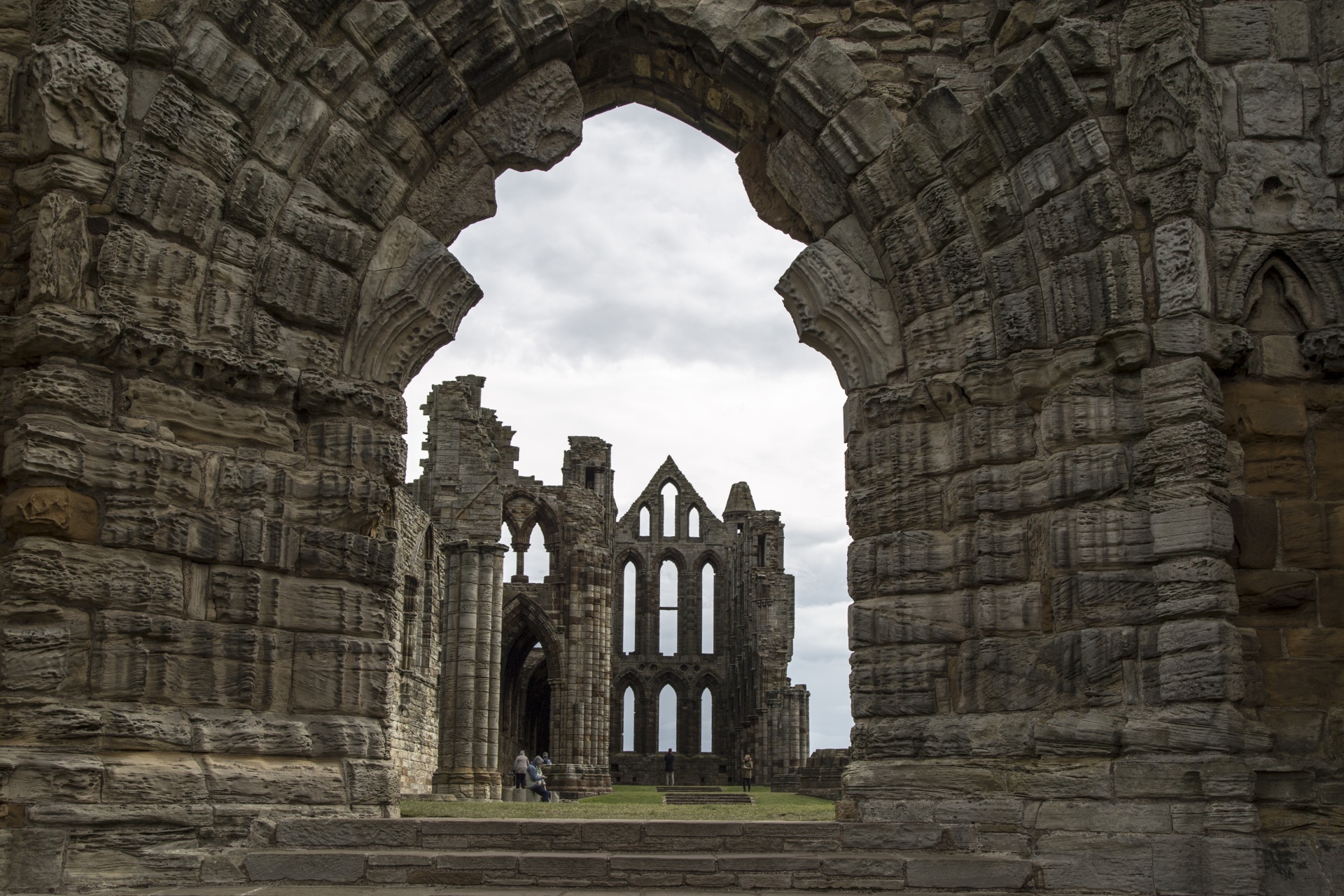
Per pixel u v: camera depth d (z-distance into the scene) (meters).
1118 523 12.00
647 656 91.56
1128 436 12.21
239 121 12.49
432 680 42.19
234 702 11.81
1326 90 12.59
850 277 14.10
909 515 13.34
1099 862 11.14
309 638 12.39
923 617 13.08
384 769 12.44
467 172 14.12
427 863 10.62
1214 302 12.13
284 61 12.80
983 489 12.88
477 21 13.59
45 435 11.02
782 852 11.30
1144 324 12.16
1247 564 11.88
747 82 14.36
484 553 45.00
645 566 93.56
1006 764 12.22
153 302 11.85
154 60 12.09
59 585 10.89
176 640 11.50
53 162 11.50
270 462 12.50
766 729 73.94
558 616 58.66
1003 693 12.47
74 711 10.73
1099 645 11.85
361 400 13.12
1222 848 10.69
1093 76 12.77
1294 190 12.40
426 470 48.09
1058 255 12.73
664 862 10.67
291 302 12.77
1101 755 11.62
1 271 11.80
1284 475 12.08
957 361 13.34
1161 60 12.30
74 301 11.45
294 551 12.44
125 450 11.44
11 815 10.25
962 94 13.89
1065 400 12.45
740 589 88.56
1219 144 12.38
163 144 12.02
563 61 14.39
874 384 13.91
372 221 13.47
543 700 83.31
